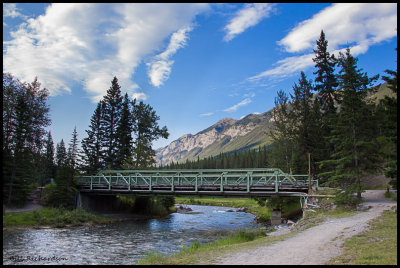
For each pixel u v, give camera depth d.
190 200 85.75
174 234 25.62
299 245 12.08
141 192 36.28
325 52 44.16
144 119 54.50
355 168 23.56
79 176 40.72
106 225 31.80
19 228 25.83
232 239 17.47
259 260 9.57
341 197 23.17
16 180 32.19
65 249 18.28
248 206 66.25
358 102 24.89
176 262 10.20
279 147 45.41
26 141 39.12
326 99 43.38
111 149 49.94
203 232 27.03
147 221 37.22
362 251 9.46
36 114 41.12
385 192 27.70
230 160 185.12
